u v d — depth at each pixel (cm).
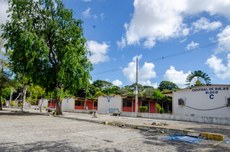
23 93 3475
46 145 802
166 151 775
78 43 2831
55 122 1772
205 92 2623
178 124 1941
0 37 2820
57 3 2850
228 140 1035
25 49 2536
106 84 8306
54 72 2875
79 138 980
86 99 5419
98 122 1795
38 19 2850
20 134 1032
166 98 4809
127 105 4253
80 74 2766
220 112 2462
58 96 2806
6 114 2619
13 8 2750
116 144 871
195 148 843
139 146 847
